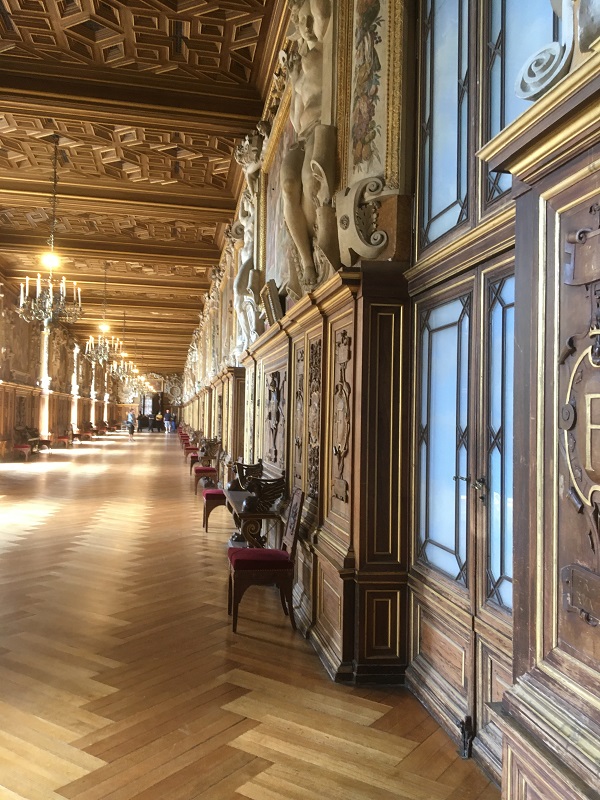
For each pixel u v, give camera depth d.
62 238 15.12
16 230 14.75
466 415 3.39
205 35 7.32
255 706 3.62
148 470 18.55
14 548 7.66
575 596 1.72
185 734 3.28
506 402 2.98
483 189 3.22
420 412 4.00
